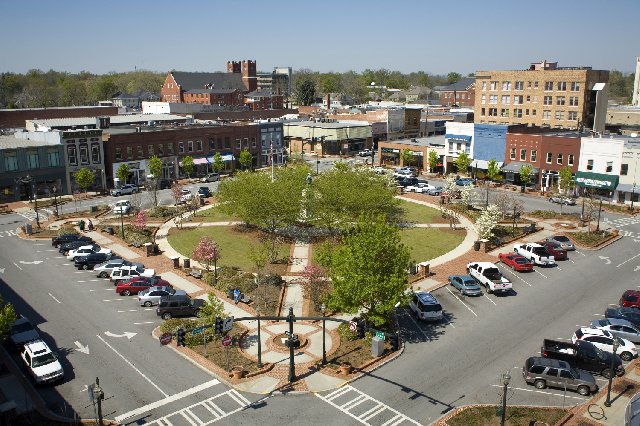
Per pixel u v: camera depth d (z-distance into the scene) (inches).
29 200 3100.4
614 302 1667.1
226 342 1216.2
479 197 3038.9
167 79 6904.5
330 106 7052.2
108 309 1608.0
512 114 4510.3
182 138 3779.5
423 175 3878.0
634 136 3253.0
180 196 2871.6
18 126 4680.1
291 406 1126.4
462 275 1813.5
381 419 1081.4
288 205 2165.4
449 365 1291.8
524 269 1936.5
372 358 1314.0
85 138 3299.7
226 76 7298.2
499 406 1069.1
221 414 1098.1
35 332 1391.5
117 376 1235.9
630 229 2471.7
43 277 1881.2
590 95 4109.3
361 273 1357.0
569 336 1438.2
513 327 1496.1
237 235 2353.6
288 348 1357.0
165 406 1122.7
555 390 1194.0
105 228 2437.3
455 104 7391.7
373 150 4591.5
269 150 4350.4
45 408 1112.2
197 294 1710.1
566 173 2999.5
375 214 2315.5
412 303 1593.3
